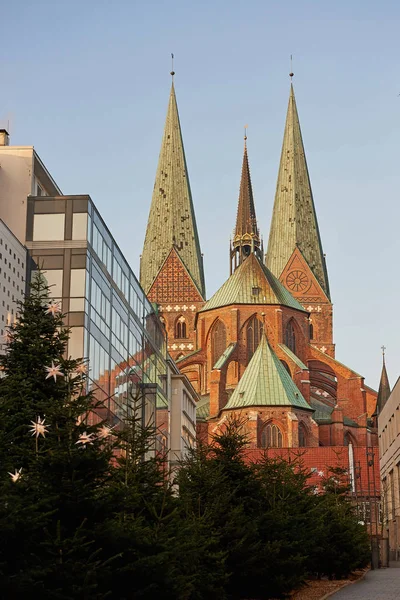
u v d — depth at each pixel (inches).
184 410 3627.0
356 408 5492.1
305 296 6515.8
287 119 6835.6
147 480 1135.6
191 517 1286.9
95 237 2030.0
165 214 6707.7
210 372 5551.2
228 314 5659.5
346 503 2662.4
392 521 3727.9
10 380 1163.3
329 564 1900.8
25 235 1978.3
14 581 787.4
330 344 6461.6
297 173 6722.4
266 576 1395.2
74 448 928.9
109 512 946.7
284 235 6624.0
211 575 1181.7
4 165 2100.1
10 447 994.1
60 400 1047.0
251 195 6919.3
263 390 4894.2
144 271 6683.1
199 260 6737.2
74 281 1929.1
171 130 6850.4
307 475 2042.3
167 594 954.7
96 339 1991.9
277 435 4827.8
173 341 6481.3
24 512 804.0
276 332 5600.4
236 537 1359.5
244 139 6983.3
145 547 957.8
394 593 1470.2
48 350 1215.6
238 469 1513.3
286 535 1494.8
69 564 858.1
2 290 1808.6
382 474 4173.2
